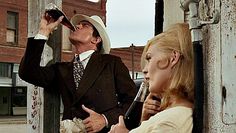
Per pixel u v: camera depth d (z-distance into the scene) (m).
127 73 3.38
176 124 1.45
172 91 1.56
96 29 3.44
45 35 3.13
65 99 3.32
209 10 1.29
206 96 1.33
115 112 3.19
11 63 33.81
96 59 3.32
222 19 1.25
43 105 3.28
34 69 3.14
